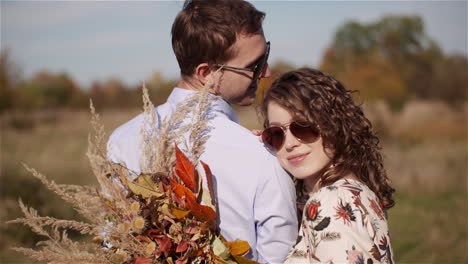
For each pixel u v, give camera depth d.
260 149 1.49
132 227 1.38
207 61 1.59
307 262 1.41
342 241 1.31
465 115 15.62
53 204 4.94
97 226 1.45
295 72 1.60
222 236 1.45
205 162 1.50
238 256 1.41
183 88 1.67
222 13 1.57
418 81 20.69
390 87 16.45
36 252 1.38
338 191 1.40
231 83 1.61
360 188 1.44
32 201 4.86
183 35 1.61
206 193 1.43
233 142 1.49
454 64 22.84
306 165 1.54
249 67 1.61
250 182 1.46
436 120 14.45
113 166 1.50
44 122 16.00
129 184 1.42
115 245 1.41
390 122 13.16
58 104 25.38
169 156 1.49
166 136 1.48
